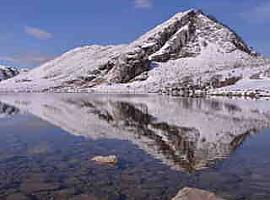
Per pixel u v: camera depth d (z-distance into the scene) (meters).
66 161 21.89
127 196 15.31
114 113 58.88
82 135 34.09
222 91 148.38
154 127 40.44
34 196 15.16
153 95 157.88
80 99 112.06
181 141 30.52
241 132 36.31
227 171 19.72
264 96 127.00
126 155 24.08
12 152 24.89
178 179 17.91
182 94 152.62
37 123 44.25
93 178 17.94
